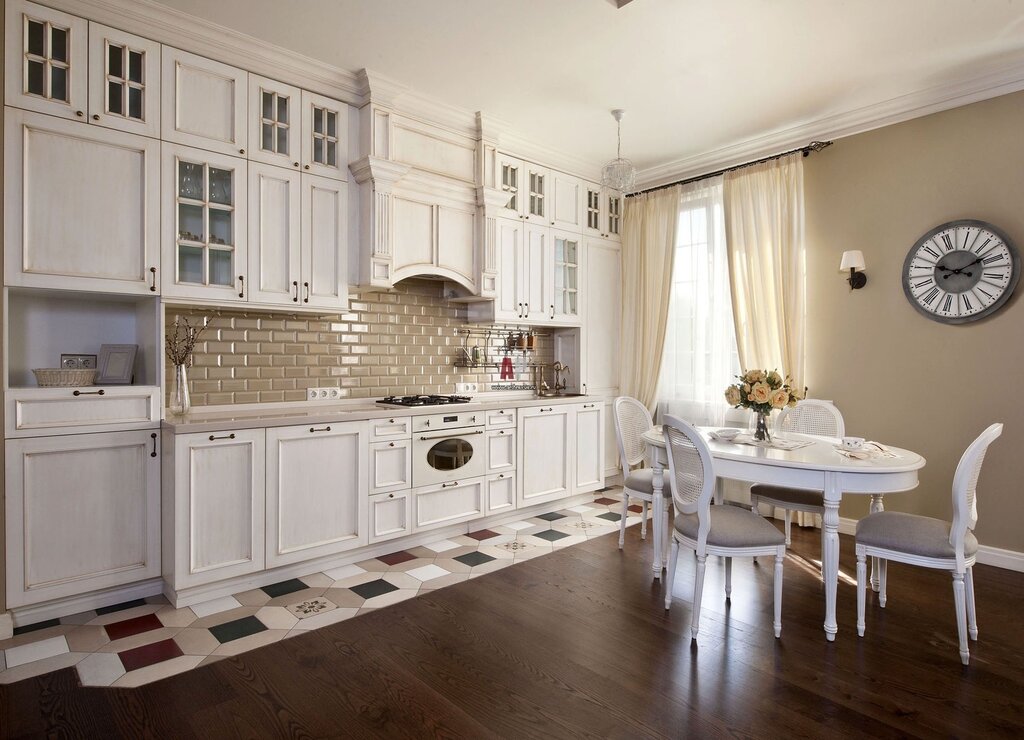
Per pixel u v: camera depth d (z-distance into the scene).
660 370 5.04
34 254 2.51
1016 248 3.34
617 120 4.08
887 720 1.94
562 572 3.27
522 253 4.50
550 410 4.45
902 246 3.80
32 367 2.81
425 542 3.77
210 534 2.80
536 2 2.72
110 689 2.09
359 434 3.32
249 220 3.11
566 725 1.91
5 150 2.44
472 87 3.61
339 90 3.44
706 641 2.48
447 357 4.43
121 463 2.73
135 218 2.76
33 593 2.51
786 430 3.79
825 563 2.51
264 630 2.55
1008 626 2.63
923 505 3.71
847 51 3.16
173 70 2.87
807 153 4.21
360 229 3.54
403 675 2.20
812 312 4.22
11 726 1.87
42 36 2.54
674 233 4.96
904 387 3.79
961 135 3.56
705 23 2.89
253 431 2.92
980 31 2.96
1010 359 3.38
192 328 3.22
